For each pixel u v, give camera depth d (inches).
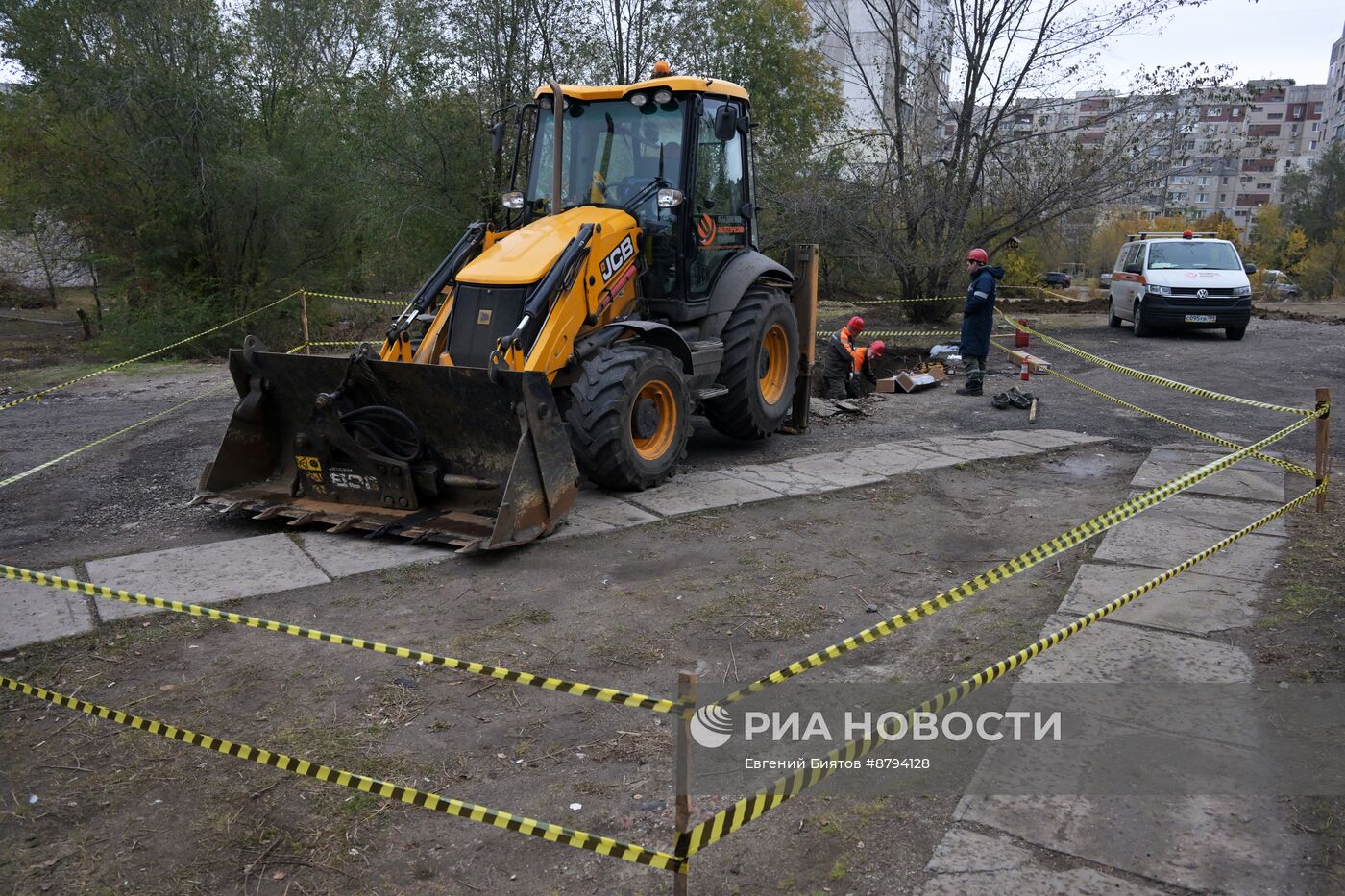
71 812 124.2
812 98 818.2
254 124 620.7
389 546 222.8
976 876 108.9
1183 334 666.2
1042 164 701.9
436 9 588.7
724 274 313.7
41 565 213.3
